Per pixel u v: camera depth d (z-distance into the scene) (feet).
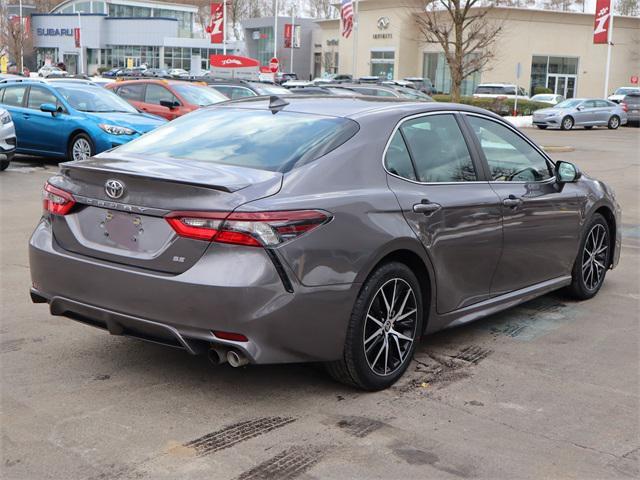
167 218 12.41
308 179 13.01
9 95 48.14
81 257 13.44
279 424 12.54
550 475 11.14
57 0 394.32
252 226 11.89
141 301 12.53
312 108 15.46
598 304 20.68
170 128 16.24
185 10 290.76
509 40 167.43
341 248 12.73
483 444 12.05
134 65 264.11
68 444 11.65
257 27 264.93
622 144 85.30
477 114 17.22
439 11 127.65
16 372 14.52
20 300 19.30
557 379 15.03
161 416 12.73
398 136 14.89
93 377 14.38
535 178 18.29
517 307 20.18
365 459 11.41
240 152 14.03
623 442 12.33
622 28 181.47
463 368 15.49
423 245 14.37
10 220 30.04
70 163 14.24
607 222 21.47
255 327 11.94
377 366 13.96
